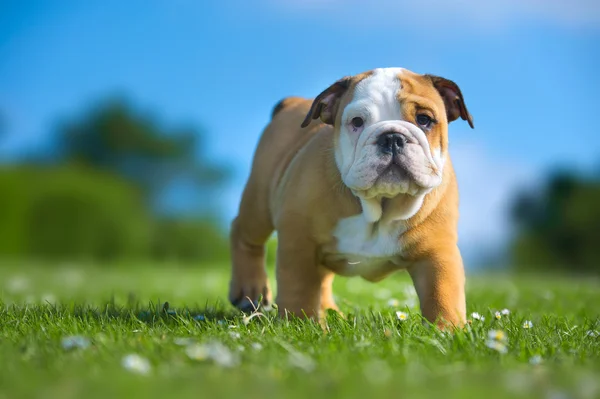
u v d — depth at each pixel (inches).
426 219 196.9
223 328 181.5
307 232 200.4
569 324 205.3
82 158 1748.3
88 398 109.7
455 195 205.3
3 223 1063.0
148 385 116.3
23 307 227.3
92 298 316.8
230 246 255.4
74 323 182.5
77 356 140.1
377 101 187.0
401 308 249.9
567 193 1165.7
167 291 376.2
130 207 1176.2
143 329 178.9
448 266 196.7
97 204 1109.1
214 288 407.5
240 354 143.0
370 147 180.9
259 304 201.5
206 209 1218.6
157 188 1765.5
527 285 441.4
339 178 196.2
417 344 157.8
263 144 244.7
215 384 117.7
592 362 145.6
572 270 1136.8
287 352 148.9
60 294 348.2
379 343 158.7
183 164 1766.7
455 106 200.8
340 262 208.4
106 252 1111.0
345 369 130.3
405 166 179.3
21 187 1090.7
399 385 117.3
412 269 203.9
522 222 1160.2
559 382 121.2
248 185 244.4
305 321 189.8
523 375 126.3
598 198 1154.0
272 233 249.1
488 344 152.6
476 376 125.3
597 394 114.4
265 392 112.9
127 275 572.1
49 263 861.8
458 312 190.9
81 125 1792.6
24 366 132.6
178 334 174.4
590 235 1131.3
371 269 209.8
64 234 1087.0
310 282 202.1
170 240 1165.1
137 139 1774.1
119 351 145.4
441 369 133.3
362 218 196.1
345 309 251.9
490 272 901.2
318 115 204.5
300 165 206.4
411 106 186.2
